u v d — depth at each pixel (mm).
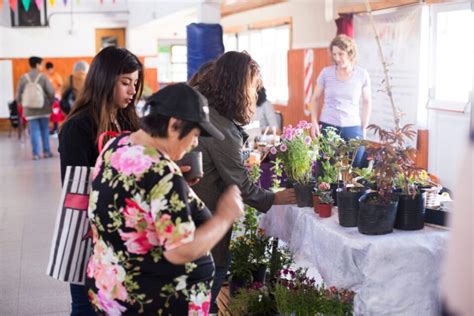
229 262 3057
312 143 3295
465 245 937
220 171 2822
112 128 2723
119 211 1937
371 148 2838
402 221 2789
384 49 6340
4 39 15820
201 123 1952
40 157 11211
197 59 7000
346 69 5324
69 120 2674
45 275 4789
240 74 2797
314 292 2949
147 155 1926
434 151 5656
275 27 10414
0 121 16062
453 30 5441
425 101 5754
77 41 16188
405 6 5941
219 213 2016
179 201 1888
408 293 2652
